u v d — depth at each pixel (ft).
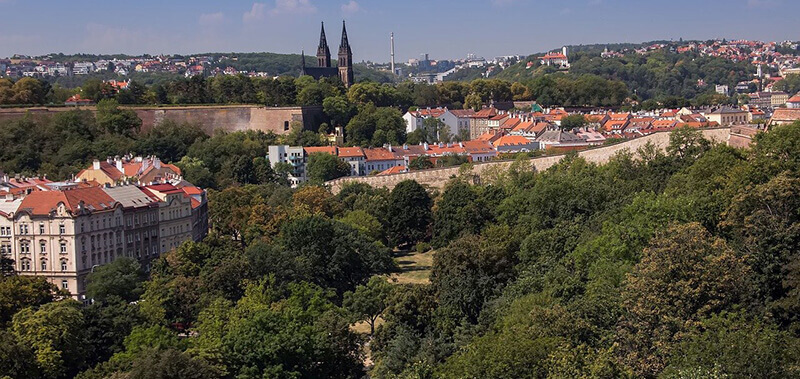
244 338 525.75
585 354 402.11
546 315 437.17
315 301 647.97
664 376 362.33
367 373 579.89
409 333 540.93
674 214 538.47
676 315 409.28
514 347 404.57
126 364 511.40
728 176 609.83
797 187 478.59
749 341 361.10
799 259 433.48
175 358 481.46
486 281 593.42
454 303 577.84
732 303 419.13
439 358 503.61
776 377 348.79
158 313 625.00
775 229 456.86
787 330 407.85
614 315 438.81
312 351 532.73
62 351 563.07
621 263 506.89
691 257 423.64
